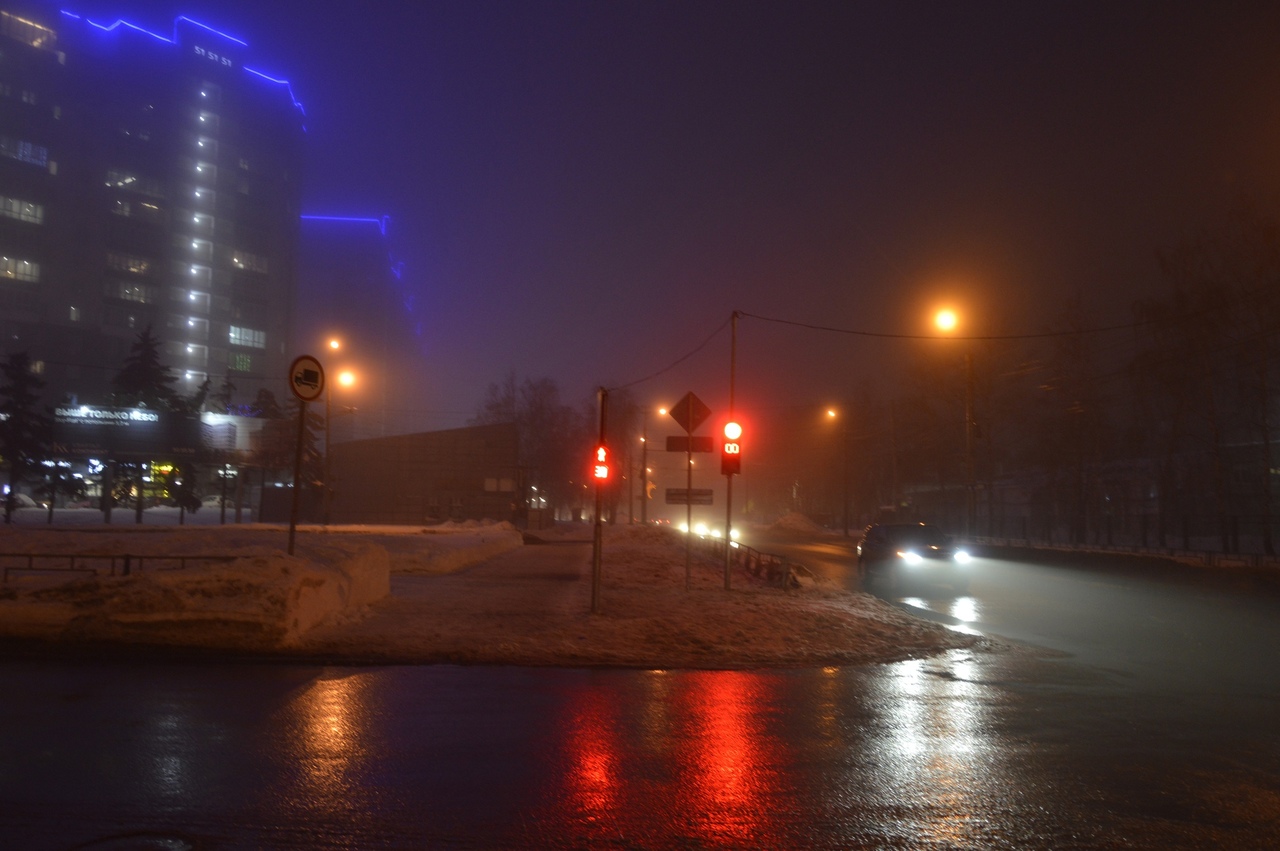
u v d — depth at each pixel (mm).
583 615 15211
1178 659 13188
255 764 6832
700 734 8016
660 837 5441
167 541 23641
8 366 58188
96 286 103875
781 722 8539
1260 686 10859
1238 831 5668
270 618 11938
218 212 115062
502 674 10828
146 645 11750
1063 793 6406
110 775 6484
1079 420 49156
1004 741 7910
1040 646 14477
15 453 57094
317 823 5570
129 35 108125
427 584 20422
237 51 118625
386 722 8258
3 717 8211
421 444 62250
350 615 14328
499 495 62656
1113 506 57312
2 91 96500
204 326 113312
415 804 5973
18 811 5688
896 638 14172
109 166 105625
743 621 14953
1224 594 24781
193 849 5098
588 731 8055
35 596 12383
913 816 5887
